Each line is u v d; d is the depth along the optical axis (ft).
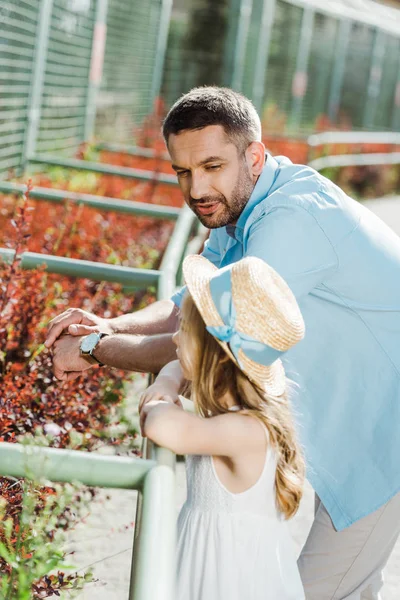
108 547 13.17
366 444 9.46
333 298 9.25
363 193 62.95
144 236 25.27
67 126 39.52
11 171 25.18
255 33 60.75
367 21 78.28
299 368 9.46
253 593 8.16
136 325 10.59
